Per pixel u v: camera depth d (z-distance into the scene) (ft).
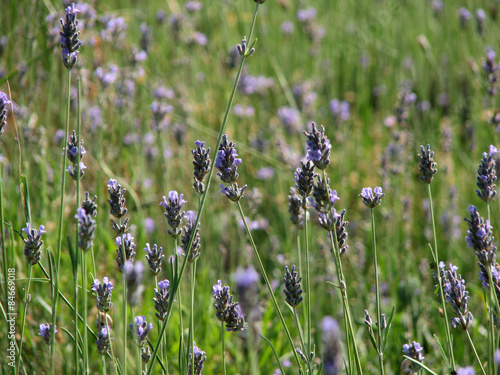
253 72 7.56
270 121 6.84
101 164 4.86
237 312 3.92
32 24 5.11
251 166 6.05
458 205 5.98
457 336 4.68
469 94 7.37
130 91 5.26
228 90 6.82
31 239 3.89
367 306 4.93
